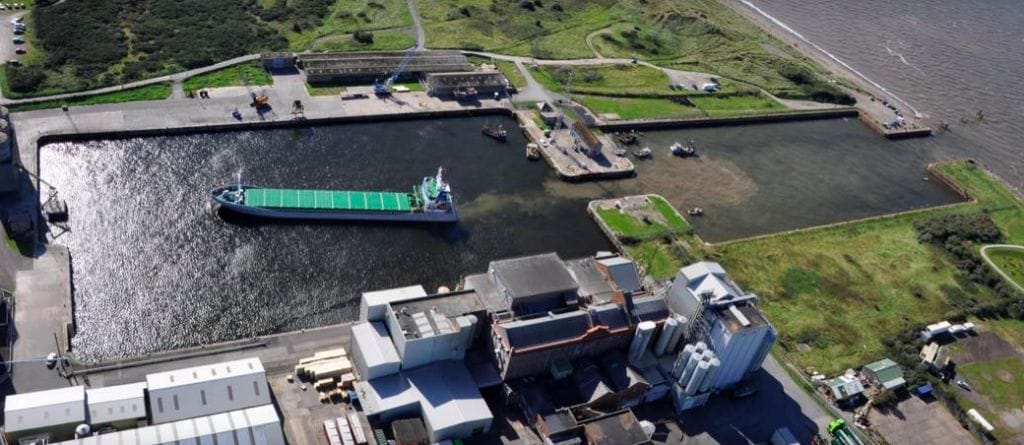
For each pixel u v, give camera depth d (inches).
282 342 4874.5
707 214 7150.6
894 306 6274.6
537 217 6638.8
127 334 4793.3
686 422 4931.1
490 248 6141.7
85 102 6712.6
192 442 3902.6
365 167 6776.6
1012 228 7746.1
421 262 5851.4
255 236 5743.1
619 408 4874.5
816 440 4931.1
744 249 6643.7
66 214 5561.0
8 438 3853.3
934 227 7391.7
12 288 4817.9
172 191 6003.9
